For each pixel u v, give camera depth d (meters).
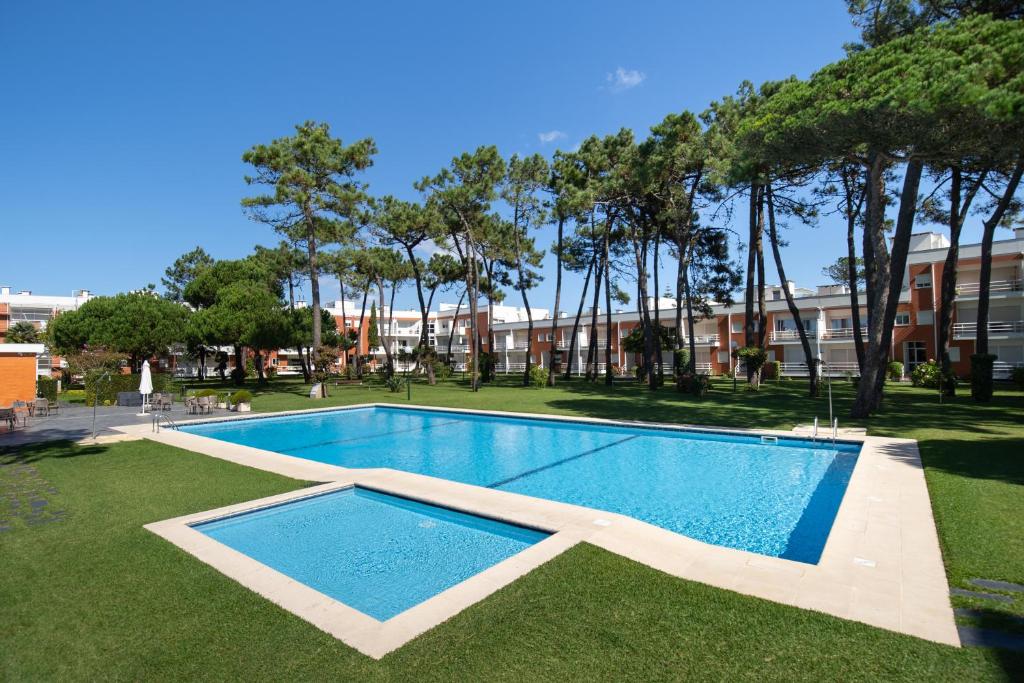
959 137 10.70
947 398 19.86
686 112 22.89
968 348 30.80
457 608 4.42
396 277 40.56
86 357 26.88
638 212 29.98
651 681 3.38
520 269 33.88
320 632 4.09
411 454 13.26
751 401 20.97
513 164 30.06
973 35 10.12
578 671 3.50
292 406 22.72
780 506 8.57
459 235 33.84
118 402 24.44
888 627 3.97
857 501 7.20
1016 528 5.96
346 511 8.11
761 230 25.77
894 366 30.84
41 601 4.66
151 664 3.70
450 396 26.23
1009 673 3.36
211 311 32.06
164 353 34.66
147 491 8.51
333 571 6.07
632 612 4.29
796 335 38.22
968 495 7.24
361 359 53.53
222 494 8.29
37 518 7.08
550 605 4.44
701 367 43.22
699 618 4.18
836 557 5.37
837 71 12.60
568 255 36.66
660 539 6.05
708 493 9.34
